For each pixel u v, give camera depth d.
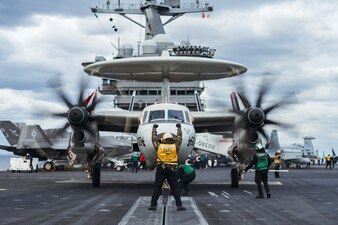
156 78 23.84
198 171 49.69
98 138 22.28
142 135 17.97
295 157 70.56
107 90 53.72
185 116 18.69
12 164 48.97
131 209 13.45
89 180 29.78
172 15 63.88
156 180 13.28
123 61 19.73
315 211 13.35
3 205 14.62
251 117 20.61
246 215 12.43
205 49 55.53
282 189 21.95
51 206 14.30
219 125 23.20
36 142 54.47
